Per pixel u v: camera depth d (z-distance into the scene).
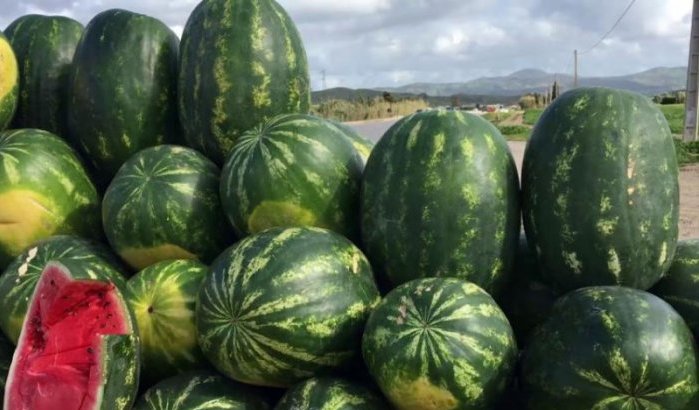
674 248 1.09
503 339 0.95
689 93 7.94
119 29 1.42
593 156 1.06
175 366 1.11
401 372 0.92
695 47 7.86
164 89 1.43
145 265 1.25
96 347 0.97
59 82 1.53
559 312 0.98
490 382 0.93
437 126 1.11
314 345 1.00
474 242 1.09
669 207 1.07
